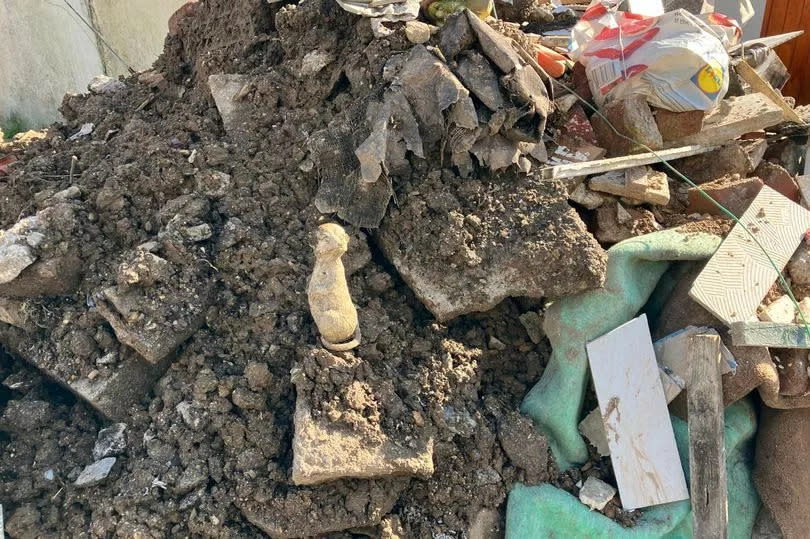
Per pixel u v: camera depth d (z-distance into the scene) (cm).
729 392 119
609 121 144
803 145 161
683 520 118
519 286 123
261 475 114
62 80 252
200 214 130
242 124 143
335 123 130
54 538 116
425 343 124
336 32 139
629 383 121
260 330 125
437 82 124
